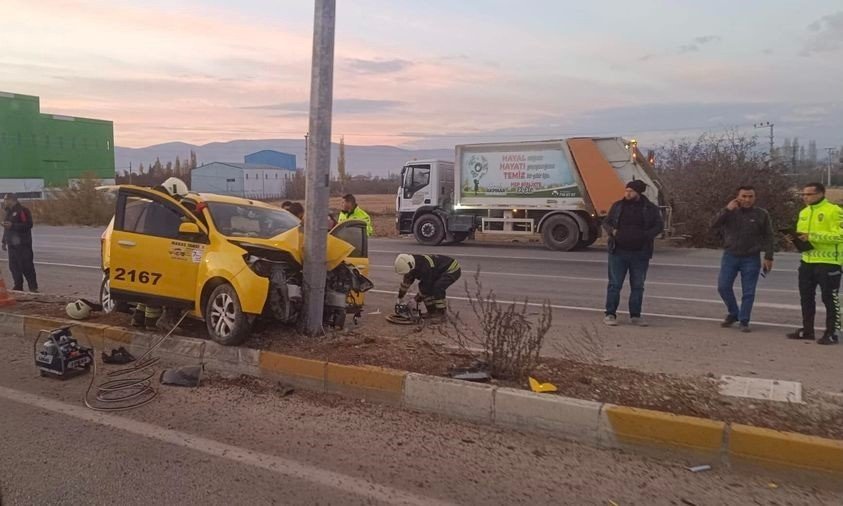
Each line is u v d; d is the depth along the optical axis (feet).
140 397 17.35
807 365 19.84
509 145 63.67
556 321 27.30
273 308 20.61
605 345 22.59
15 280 34.73
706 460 13.39
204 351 20.08
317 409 16.60
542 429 14.94
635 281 26.16
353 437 14.76
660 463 13.50
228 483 12.37
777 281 39.29
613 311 26.37
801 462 12.62
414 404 16.52
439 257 27.22
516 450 14.10
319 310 21.17
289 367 18.44
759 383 16.62
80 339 23.09
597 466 13.30
